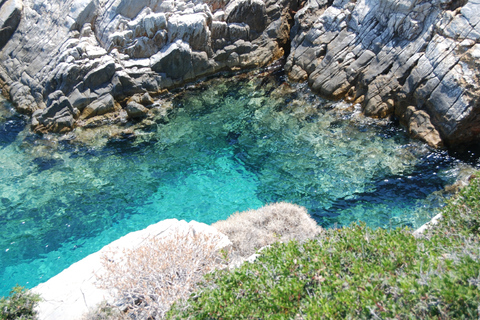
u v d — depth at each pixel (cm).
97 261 778
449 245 540
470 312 386
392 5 1528
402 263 510
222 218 1170
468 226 605
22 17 1806
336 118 1541
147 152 1464
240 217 1018
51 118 1561
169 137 1536
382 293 451
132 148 1487
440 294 417
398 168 1265
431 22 1442
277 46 2066
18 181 1339
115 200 1262
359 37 1631
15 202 1258
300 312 471
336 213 1138
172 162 1412
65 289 716
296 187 1253
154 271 680
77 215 1210
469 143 1320
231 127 1568
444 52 1354
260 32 2003
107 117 1642
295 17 1906
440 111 1311
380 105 1492
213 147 1472
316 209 1160
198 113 1670
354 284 479
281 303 497
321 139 1439
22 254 1089
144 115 1667
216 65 1923
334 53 1675
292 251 600
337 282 482
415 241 559
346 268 538
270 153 1412
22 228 1170
